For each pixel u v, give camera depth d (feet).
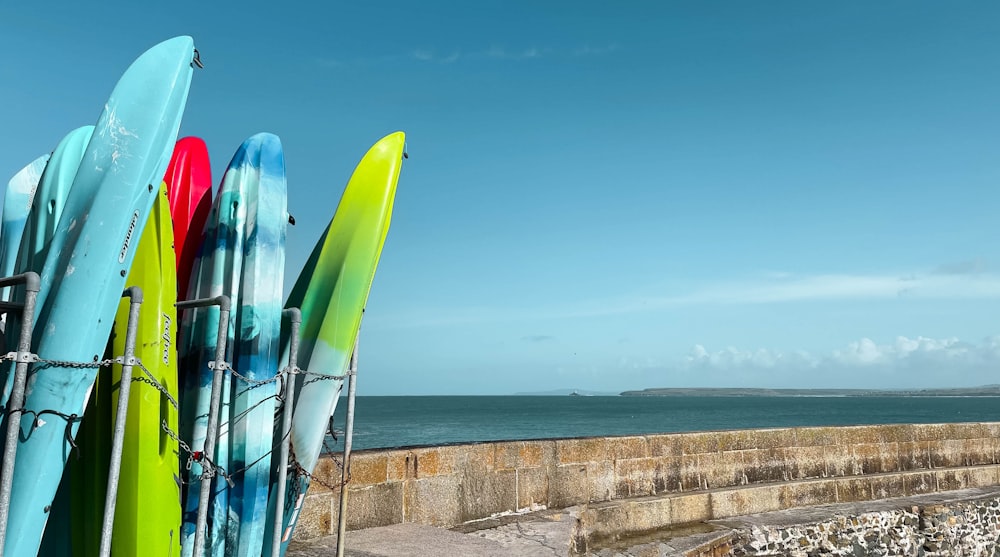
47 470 9.83
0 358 8.63
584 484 28.89
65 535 11.73
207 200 15.79
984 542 37.17
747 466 34.53
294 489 14.49
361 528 21.44
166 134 10.97
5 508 8.55
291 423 14.11
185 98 11.32
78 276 10.02
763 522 31.53
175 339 12.48
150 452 11.59
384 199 15.01
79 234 10.09
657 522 29.91
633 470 30.66
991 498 38.22
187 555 13.14
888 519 34.68
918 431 40.81
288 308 15.03
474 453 25.25
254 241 13.97
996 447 43.60
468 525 24.48
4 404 9.95
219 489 13.25
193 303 12.31
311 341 14.67
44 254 11.11
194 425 13.50
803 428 36.78
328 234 15.02
